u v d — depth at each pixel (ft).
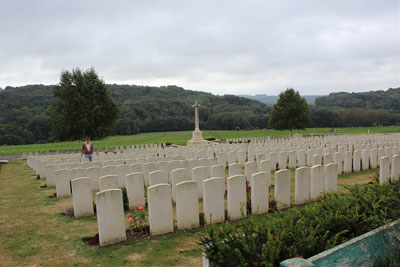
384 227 11.57
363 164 43.09
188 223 20.13
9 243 17.78
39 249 16.81
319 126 243.40
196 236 18.60
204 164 35.96
